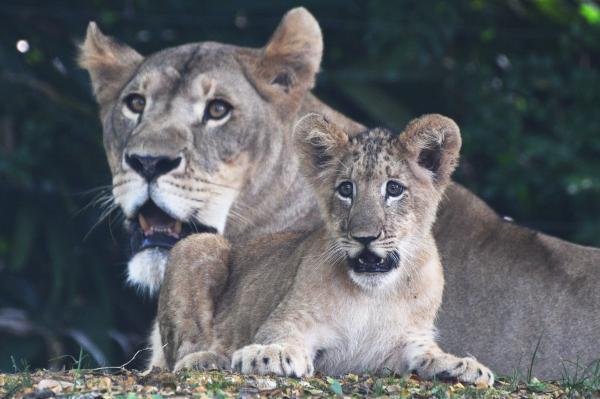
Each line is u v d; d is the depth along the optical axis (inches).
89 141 761.6
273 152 451.5
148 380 339.3
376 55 804.0
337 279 373.7
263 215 453.7
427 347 373.1
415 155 379.6
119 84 463.8
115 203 430.9
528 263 435.8
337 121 470.0
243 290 410.0
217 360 385.4
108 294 694.5
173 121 429.7
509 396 340.2
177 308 416.5
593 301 428.5
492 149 805.2
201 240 424.5
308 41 455.8
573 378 394.0
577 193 789.2
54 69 771.4
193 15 825.5
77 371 357.7
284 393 325.1
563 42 829.8
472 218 445.7
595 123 813.2
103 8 829.2
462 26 837.8
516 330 429.4
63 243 714.2
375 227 364.2
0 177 739.4
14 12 780.6
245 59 453.7
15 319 687.1
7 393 318.7
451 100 832.3
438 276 383.9
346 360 379.6
